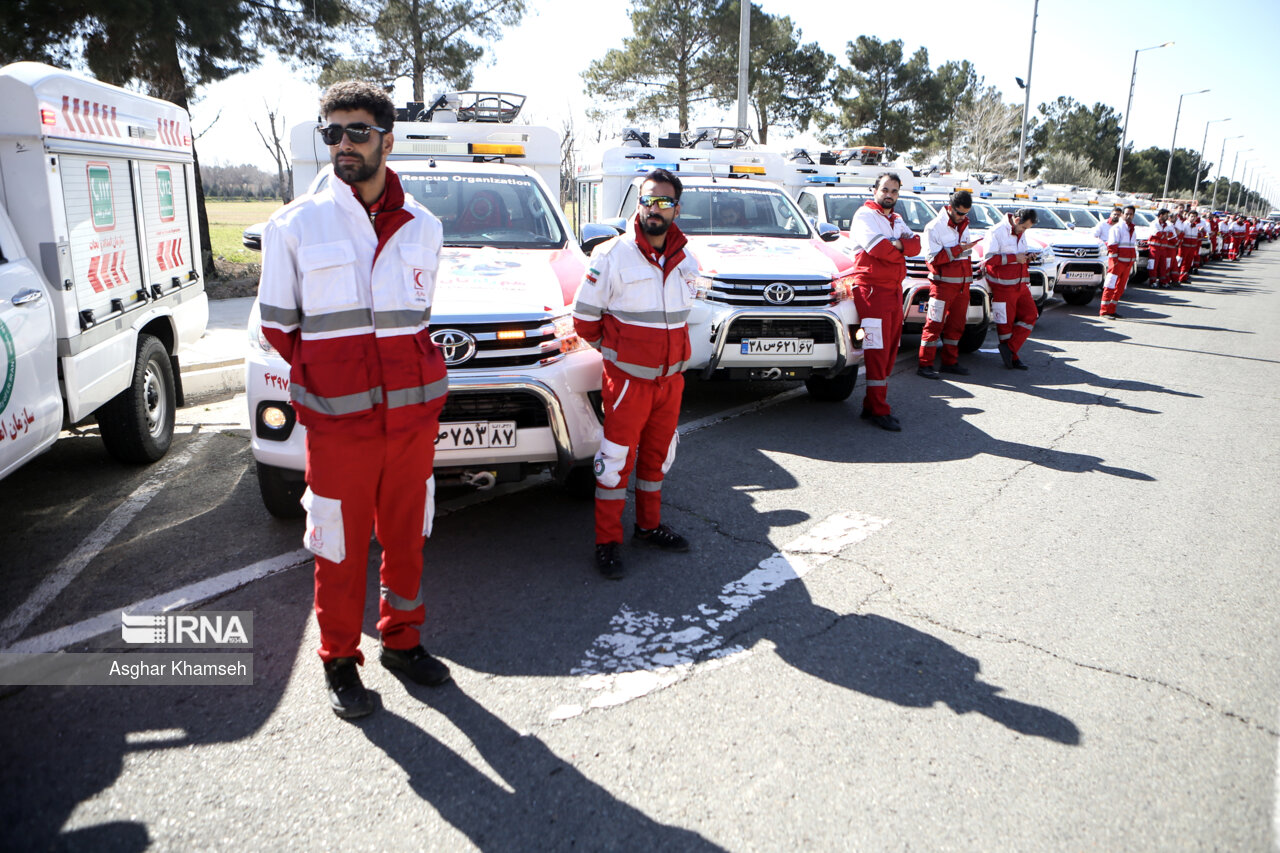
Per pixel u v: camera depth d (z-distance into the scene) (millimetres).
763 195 8258
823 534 4598
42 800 2520
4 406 3602
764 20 32812
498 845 2385
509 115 7422
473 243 5098
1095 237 15102
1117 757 2777
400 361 2781
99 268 4637
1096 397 8039
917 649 3432
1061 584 4051
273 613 3652
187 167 6215
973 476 5629
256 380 3977
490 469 4062
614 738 2848
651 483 4258
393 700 3055
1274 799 2596
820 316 6465
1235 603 3887
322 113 2641
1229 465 6000
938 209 12672
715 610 3732
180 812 2486
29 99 3961
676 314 3881
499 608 3730
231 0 13609
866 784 2633
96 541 4352
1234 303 16766
